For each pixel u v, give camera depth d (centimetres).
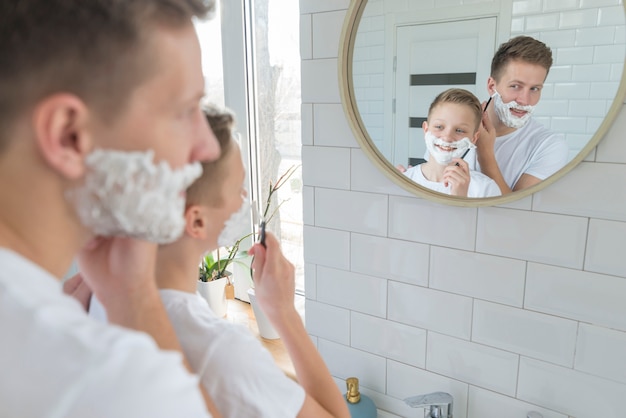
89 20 34
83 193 37
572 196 92
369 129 109
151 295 50
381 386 125
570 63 86
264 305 72
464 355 111
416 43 100
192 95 41
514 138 94
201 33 158
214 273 156
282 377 61
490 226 102
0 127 34
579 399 99
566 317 97
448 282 110
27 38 33
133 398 31
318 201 123
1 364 31
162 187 40
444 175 103
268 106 152
